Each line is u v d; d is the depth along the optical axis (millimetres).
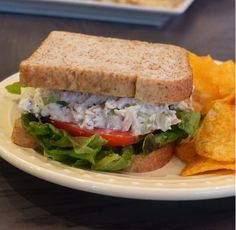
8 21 645
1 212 281
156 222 282
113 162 304
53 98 320
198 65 403
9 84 390
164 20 670
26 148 316
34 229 269
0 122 341
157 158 328
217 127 339
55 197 296
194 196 275
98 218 282
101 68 319
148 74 320
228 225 284
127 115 311
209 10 769
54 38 384
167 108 322
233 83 391
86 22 667
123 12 649
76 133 317
